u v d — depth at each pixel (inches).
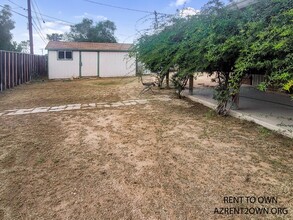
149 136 171.8
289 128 167.9
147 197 96.9
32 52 669.9
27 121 215.0
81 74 719.7
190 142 157.9
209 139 162.9
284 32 121.0
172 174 115.3
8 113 247.0
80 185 106.5
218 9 204.4
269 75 149.3
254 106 251.0
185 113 241.1
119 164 127.3
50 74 682.8
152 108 268.2
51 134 177.8
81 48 706.8
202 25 209.0
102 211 88.6
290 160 127.0
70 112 251.6
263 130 175.8
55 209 90.0
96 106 283.6
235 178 109.8
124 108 270.8
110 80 645.9
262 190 99.3
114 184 107.1
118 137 170.6
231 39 167.2
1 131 185.5
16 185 106.6
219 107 226.7
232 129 183.6
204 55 191.8
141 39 370.0
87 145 155.1
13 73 466.6
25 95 368.8
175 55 241.1
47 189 103.5
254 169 117.9
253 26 156.7
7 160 132.5
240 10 199.0
